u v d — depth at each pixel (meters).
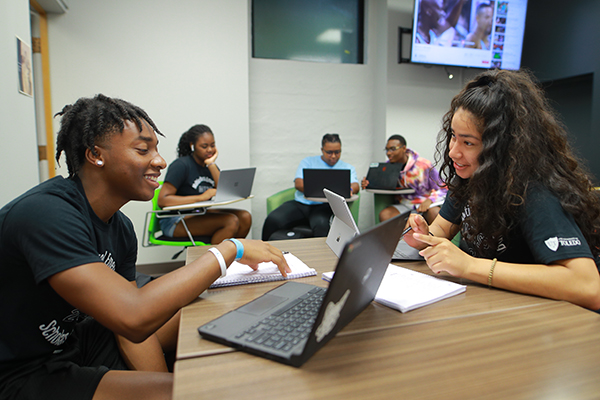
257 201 3.79
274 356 0.52
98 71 2.98
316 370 0.50
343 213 1.04
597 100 3.55
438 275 0.94
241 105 3.30
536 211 0.84
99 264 0.68
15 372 0.75
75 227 0.70
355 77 3.96
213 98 3.24
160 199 2.49
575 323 0.64
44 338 0.78
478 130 0.93
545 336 0.60
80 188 0.80
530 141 0.88
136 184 0.80
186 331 0.62
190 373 0.49
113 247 0.90
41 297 0.75
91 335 0.95
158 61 3.10
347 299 0.55
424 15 3.53
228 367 0.51
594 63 3.53
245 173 2.53
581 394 0.44
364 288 0.61
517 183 0.87
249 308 0.68
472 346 0.56
